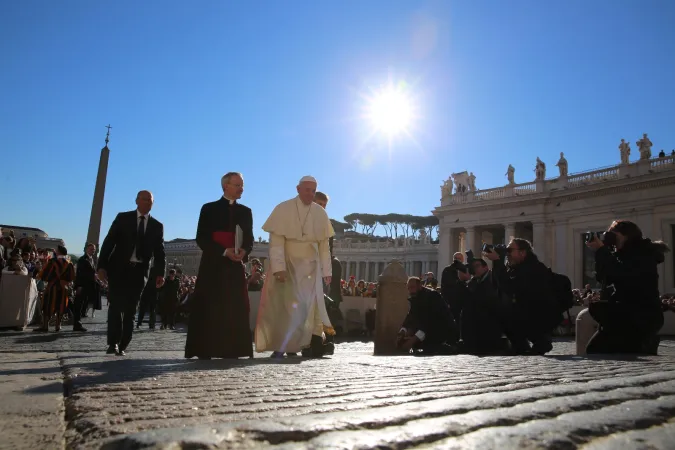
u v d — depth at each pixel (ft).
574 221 143.33
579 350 26.48
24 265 42.50
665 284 121.60
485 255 27.32
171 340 37.81
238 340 18.80
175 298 59.36
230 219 19.67
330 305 34.86
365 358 18.39
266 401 6.66
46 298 41.70
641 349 21.68
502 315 27.32
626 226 22.30
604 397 6.57
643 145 129.49
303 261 21.65
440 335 29.45
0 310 39.52
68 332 41.63
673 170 120.98
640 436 4.57
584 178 143.02
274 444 3.94
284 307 21.16
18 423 5.26
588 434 4.56
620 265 22.07
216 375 10.19
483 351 27.48
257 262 56.44
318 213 22.43
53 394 7.37
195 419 5.32
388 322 30.32
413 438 4.13
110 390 7.68
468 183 174.60
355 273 278.26
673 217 121.90
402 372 11.44
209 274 19.08
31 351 22.97
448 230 177.27
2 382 8.70
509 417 5.10
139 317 57.21
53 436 4.70
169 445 3.81
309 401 6.63
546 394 6.82
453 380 9.54
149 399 6.82
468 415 5.11
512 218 158.10
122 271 21.95
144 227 22.57
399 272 30.83
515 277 26.63
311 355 21.22
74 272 43.09
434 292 29.96
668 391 7.52
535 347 26.08
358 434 4.24
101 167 120.98
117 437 4.22
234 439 4.06
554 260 146.92
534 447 4.00
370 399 6.84
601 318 22.52
